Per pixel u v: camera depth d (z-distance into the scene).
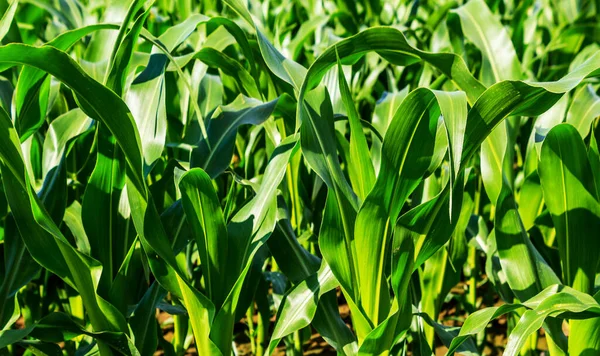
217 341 1.92
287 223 2.25
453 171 1.53
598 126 2.85
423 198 2.53
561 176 2.01
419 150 1.71
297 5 5.52
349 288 1.86
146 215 1.77
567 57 4.29
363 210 1.75
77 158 2.86
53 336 1.91
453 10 2.76
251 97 2.46
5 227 2.14
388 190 1.74
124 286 1.95
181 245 2.04
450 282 2.55
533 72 4.13
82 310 2.65
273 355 3.48
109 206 1.95
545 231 2.51
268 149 2.93
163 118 1.96
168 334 3.66
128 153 1.70
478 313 1.85
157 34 4.36
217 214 1.85
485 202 3.35
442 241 1.88
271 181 1.95
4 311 2.21
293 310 1.97
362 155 1.84
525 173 2.51
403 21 5.43
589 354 2.01
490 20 2.65
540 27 5.03
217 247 1.89
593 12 4.43
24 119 2.04
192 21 2.20
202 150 2.21
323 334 2.09
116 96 1.61
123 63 1.78
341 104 2.89
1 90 2.57
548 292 1.85
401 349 2.18
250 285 2.30
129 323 2.03
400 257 1.80
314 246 2.97
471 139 1.69
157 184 2.19
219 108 2.30
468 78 1.83
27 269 2.11
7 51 1.51
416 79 4.14
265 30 4.34
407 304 1.93
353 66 3.54
